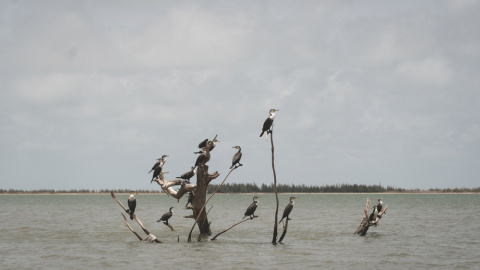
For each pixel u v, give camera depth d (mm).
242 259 26812
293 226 48125
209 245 32094
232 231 42781
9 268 24547
